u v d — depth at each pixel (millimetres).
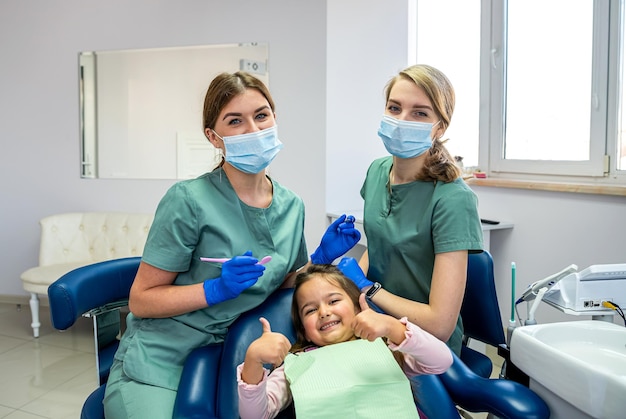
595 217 2330
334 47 3109
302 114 3160
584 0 2488
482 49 2996
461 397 1142
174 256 1254
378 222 1447
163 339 1261
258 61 3207
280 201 1432
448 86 1326
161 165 3418
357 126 3209
